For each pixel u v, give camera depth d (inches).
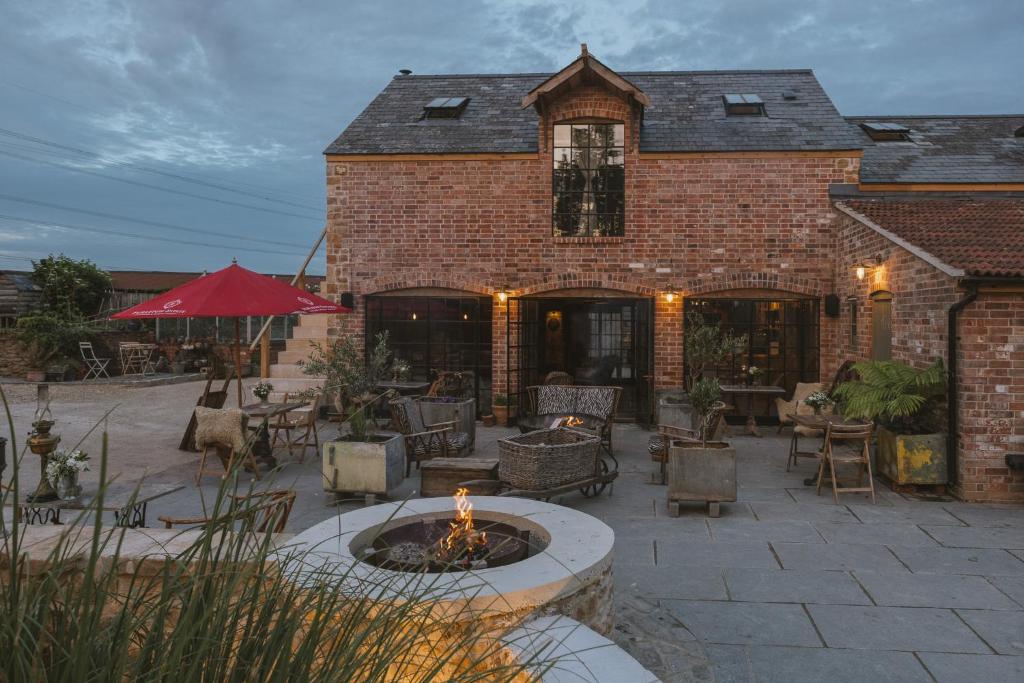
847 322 428.8
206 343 794.2
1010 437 274.7
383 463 260.2
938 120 546.9
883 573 199.0
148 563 122.0
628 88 434.6
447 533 150.2
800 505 271.4
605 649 107.3
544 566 124.9
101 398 593.9
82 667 55.0
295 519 250.8
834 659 149.9
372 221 478.3
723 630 163.5
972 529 239.9
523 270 469.4
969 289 274.7
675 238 458.3
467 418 363.9
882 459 306.7
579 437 279.7
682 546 222.8
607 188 465.7
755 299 458.0
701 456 254.7
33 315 742.5
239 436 286.7
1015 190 432.8
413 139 485.1
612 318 494.9
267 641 67.1
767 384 459.5
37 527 142.3
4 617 59.2
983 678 142.2
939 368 291.3
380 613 81.3
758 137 460.1
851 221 416.8
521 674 98.7
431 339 481.4
